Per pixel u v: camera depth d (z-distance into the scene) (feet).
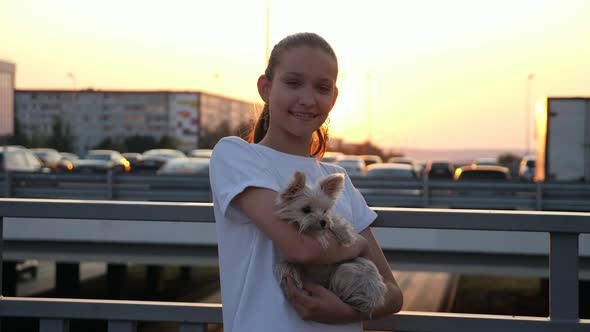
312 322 5.56
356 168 82.17
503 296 53.67
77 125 312.71
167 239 32.53
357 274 5.49
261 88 6.52
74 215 7.28
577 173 49.67
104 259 33.96
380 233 31.09
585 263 28.81
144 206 7.16
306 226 5.37
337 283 5.54
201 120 322.75
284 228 5.49
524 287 58.08
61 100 310.65
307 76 6.00
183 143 318.45
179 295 56.59
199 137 320.09
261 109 7.37
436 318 6.89
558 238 6.75
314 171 6.29
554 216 6.64
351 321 5.56
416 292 55.72
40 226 32.37
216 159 6.12
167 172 61.26
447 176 103.09
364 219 6.56
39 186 42.88
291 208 5.50
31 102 308.60
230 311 5.90
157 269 58.18
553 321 6.73
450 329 6.88
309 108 6.03
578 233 6.65
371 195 39.96
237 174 5.89
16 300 7.47
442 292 55.77
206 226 32.48
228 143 6.15
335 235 5.60
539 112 54.75
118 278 53.62
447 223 6.80
